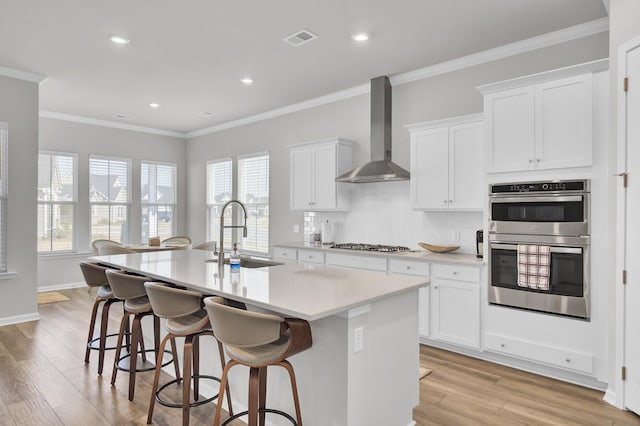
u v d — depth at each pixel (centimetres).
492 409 263
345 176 445
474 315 343
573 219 294
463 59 403
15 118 443
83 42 369
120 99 549
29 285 458
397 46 376
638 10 246
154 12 315
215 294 220
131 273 322
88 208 662
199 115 637
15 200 446
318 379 210
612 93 267
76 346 376
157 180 750
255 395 183
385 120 451
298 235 578
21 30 345
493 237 334
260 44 373
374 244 482
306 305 186
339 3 301
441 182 394
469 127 375
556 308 301
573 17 322
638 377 249
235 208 679
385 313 222
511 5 304
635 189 248
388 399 225
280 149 602
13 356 350
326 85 490
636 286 249
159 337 323
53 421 244
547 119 307
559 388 293
